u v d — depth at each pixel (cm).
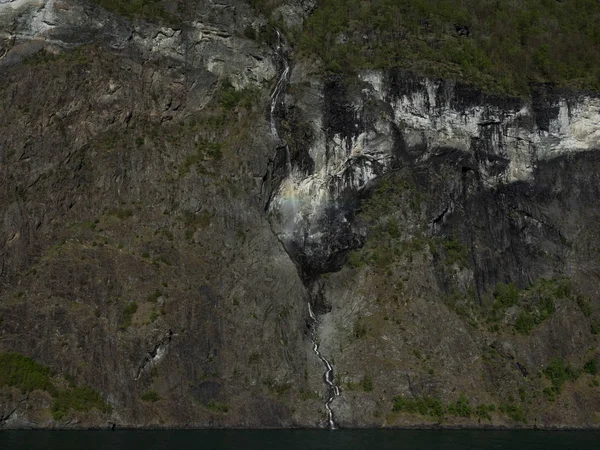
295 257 10150
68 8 10325
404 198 10581
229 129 10331
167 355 8475
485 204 10888
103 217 9369
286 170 10362
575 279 10606
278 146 10288
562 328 10069
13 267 8862
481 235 10756
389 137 10819
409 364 9256
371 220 10431
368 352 9300
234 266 9306
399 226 10412
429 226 10531
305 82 10844
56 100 9881
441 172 10838
